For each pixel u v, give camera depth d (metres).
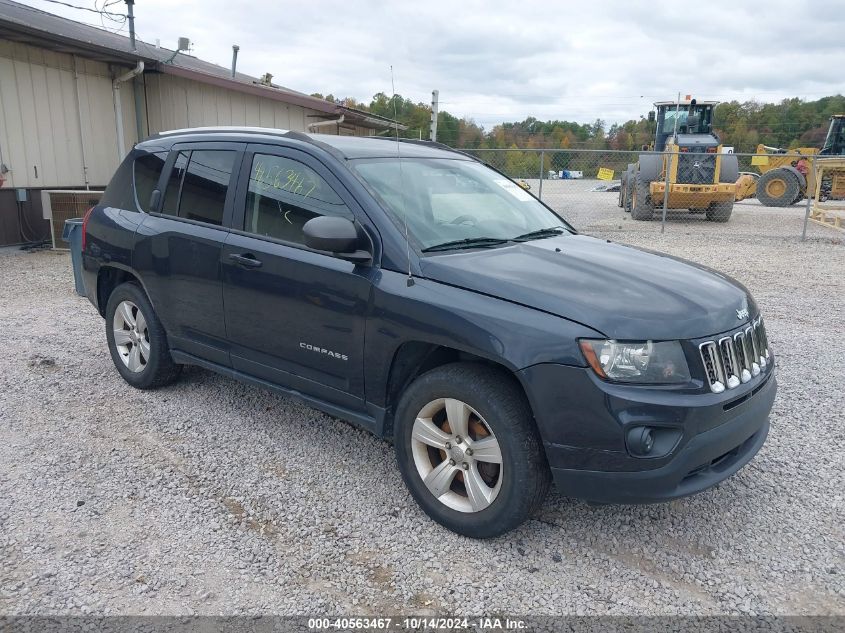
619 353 2.79
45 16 14.73
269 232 3.91
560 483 2.93
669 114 20.03
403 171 3.94
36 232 12.23
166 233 4.44
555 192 31.31
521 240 3.86
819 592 2.88
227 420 4.54
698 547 3.20
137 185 4.87
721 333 3.03
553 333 2.85
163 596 2.79
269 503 3.52
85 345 6.19
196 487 3.67
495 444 3.04
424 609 2.76
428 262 3.28
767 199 23.52
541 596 2.84
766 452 4.17
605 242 4.18
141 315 4.83
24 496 3.54
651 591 2.88
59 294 8.41
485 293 3.08
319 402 3.78
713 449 2.91
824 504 3.57
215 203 4.23
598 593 2.87
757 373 3.26
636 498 2.84
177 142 4.65
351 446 4.19
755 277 10.09
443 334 3.09
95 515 3.38
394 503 3.54
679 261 3.84
